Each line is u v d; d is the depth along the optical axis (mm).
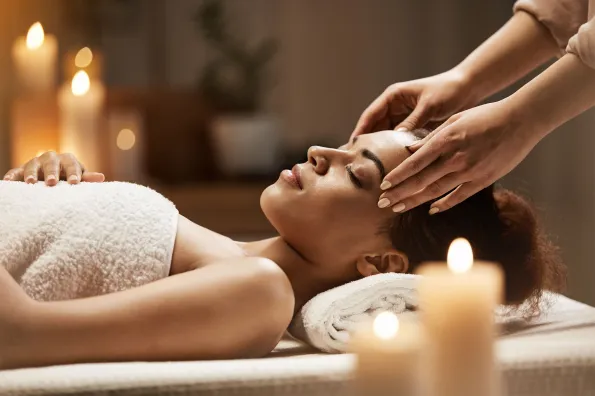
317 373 1312
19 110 3406
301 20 4246
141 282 1549
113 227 1573
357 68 4297
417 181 1556
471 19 4277
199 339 1435
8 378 1271
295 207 1722
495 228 1760
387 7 4277
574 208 3848
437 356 1034
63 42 3992
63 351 1380
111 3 4035
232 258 1548
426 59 4301
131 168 3600
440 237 1737
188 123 3992
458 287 1028
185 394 1270
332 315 1537
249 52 4180
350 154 1747
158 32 4145
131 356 1411
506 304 1768
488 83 2010
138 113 3930
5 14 3836
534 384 1379
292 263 1747
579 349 1418
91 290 1553
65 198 1615
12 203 1606
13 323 1369
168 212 1629
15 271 1552
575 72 1592
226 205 3654
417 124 1933
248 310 1455
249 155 3916
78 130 3273
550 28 2016
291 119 4289
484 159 1557
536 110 1582
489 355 1032
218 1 4148
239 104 4047
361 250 1735
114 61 4105
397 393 995
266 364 1341
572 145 3846
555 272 1874
